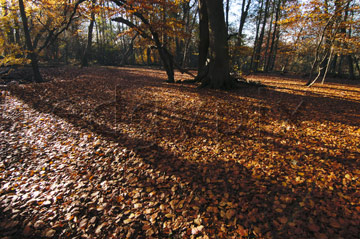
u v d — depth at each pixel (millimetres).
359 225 2547
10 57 11727
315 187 3309
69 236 2707
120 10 11203
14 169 4164
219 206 3072
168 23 12305
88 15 14273
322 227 2562
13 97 8789
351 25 11336
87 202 3281
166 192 3436
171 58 13508
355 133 5301
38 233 2750
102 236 2682
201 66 13875
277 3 23672
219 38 10578
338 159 4078
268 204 3035
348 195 3082
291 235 2504
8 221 2928
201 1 12312
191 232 2672
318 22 11891
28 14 14188
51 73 15797
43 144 5152
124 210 3100
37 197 3410
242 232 2611
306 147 4660
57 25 14625
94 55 32625
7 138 5414
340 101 8984
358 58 24750
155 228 2766
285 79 18953
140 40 14812
